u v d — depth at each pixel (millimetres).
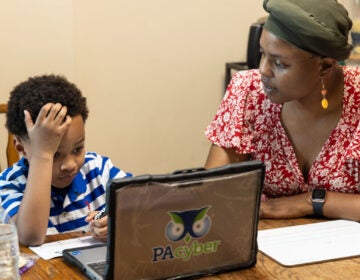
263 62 1454
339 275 1216
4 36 2648
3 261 1116
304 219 1572
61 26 2732
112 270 1082
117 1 2893
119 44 2951
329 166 1645
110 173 1630
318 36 1352
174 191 1089
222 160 1725
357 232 1452
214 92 3238
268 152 1703
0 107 1924
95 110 2980
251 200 1178
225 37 3182
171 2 3010
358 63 2719
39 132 1373
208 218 1144
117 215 1054
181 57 3107
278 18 1367
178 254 1136
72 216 1543
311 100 1590
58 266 1219
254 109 1690
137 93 3057
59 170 1436
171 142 3209
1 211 1446
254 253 1227
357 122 1617
